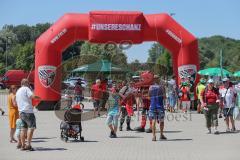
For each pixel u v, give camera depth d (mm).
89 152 11992
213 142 13914
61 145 13297
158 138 14938
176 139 14641
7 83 59531
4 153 11789
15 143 13578
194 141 14148
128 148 12727
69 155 11484
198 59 26781
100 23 25641
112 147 12914
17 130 12438
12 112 13664
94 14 25672
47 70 26047
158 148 12703
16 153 11789
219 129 17594
